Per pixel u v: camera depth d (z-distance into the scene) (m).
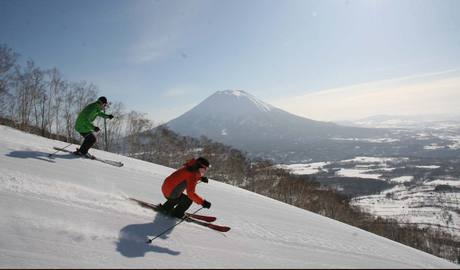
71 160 9.84
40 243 4.28
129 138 54.41
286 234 6.68
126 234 5.00
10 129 14.30
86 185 7.12
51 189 6.17
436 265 6.10
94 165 10.06
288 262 4.82
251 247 5.39
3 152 8.69
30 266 3.68
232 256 4.79
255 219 7.73
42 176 6.95
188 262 4.36
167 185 6.13
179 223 5.69
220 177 57.81
